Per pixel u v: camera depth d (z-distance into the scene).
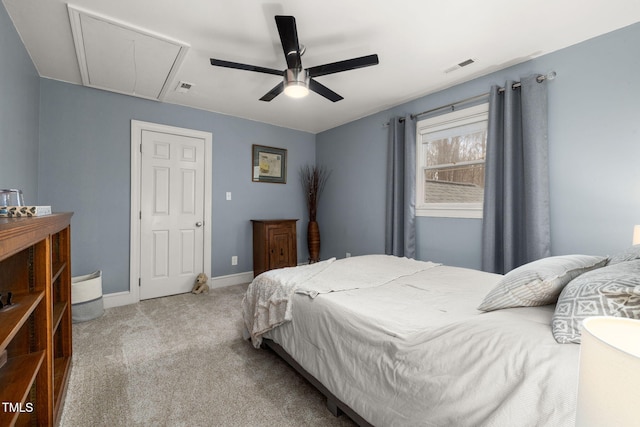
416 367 1.02
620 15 1.80
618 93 1.94
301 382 1.74
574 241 2.13
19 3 1.67
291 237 4.00
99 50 2.19
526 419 0.71
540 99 2.23
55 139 2.71
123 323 2.58
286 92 2.07
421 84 2.84
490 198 2.50
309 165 4.71
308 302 1.59
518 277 1.16
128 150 3.11
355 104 3.41
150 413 1.46
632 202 1.89
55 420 1.28
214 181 3.73
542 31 1.98
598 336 0.47
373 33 2.00
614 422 0.38
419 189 3.22
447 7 1.74
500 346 0.88
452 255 2.90
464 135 2.85
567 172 2.16
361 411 1.17
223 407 1.51
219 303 3.14
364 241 3.90
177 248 3.46
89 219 2.90
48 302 1.19
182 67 2.49
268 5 1.72
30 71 2.29
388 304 1.46
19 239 0.75
